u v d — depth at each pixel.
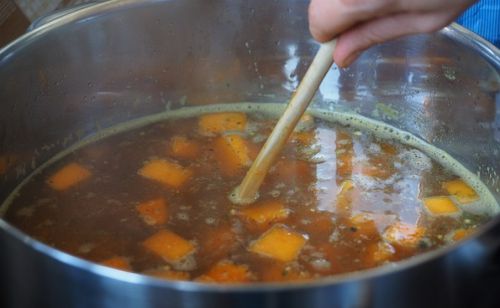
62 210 0.61
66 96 0.65
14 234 0.44
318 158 0.65
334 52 0.52
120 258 0.57
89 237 0.59
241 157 0.65
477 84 0.62
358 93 0.70
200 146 0.67
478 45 0.60
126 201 0.61
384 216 0.60
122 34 0.65
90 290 0.43
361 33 0.50
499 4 0.69
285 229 0.59
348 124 0.70
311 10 0.51
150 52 0.67
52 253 0.43
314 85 0.56
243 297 0.42
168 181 0.63
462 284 0.44
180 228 0.59
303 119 0.70
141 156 0.66
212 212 0.60
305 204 0.61
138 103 0.69
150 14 0.65
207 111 0.71
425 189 0.63
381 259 0.56
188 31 0.67
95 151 0.66
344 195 0.62
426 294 0.43
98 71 0.66
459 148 0.66
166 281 0.42
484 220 0.61
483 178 0.64
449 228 0.60
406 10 0.48
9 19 0.72
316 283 0.42
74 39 0.63
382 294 0.43
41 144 0.64
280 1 0.66
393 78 0.68
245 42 0.68
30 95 0.62
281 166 0.64
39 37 0.60
